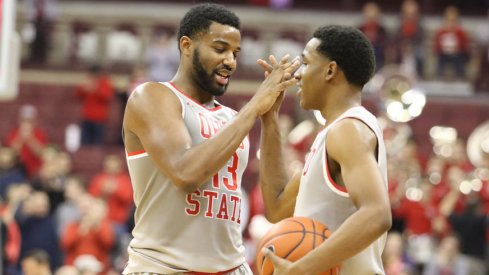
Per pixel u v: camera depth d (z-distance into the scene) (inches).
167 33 1507.1
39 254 666.2
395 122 1229.7
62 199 860.0
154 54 1251.2
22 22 1456.7
